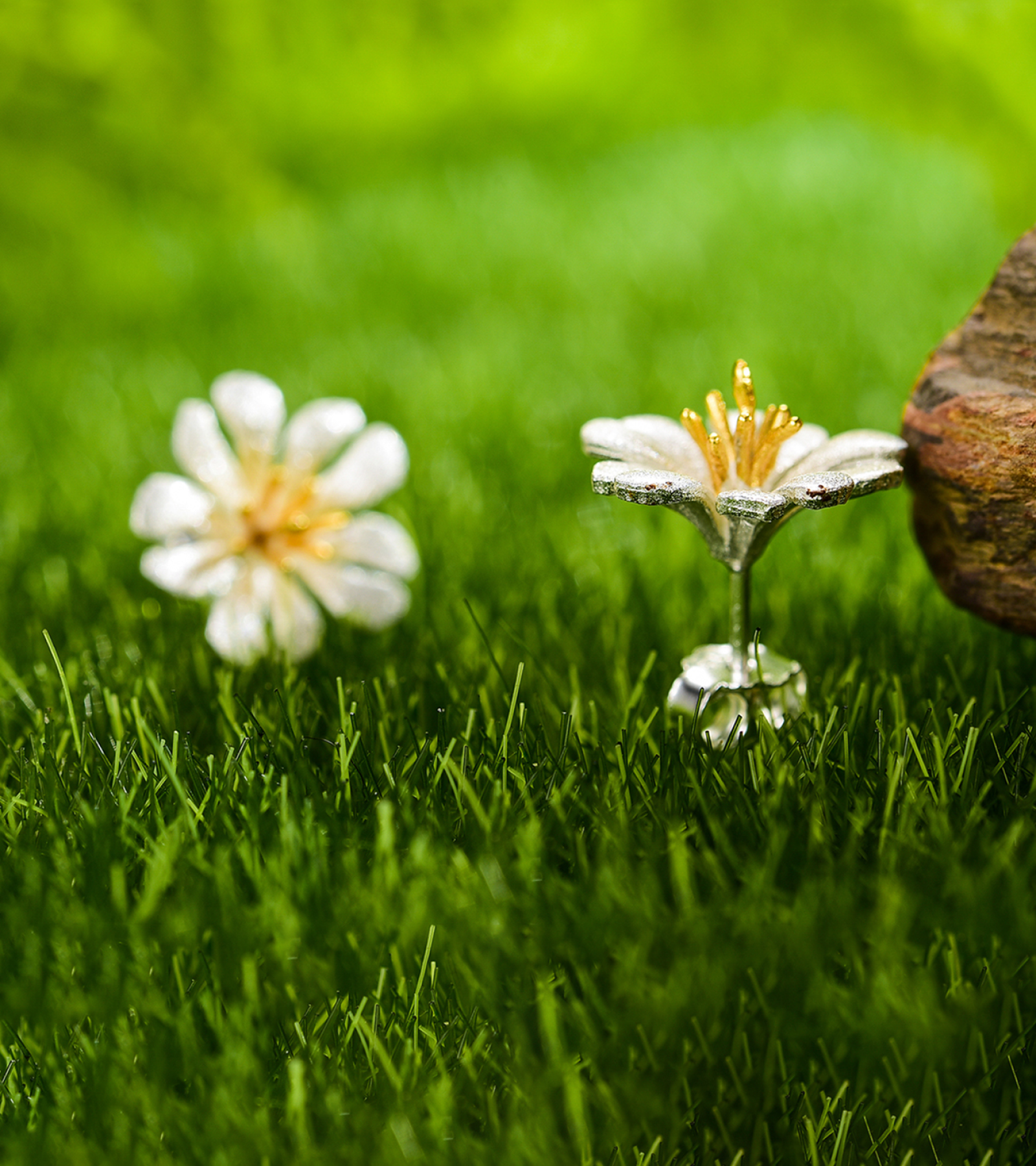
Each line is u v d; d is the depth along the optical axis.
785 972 0.13
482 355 0.22
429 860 0.14
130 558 0.16
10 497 0.18
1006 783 0.14
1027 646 0.15
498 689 0.15
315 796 0.14
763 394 0.19
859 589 0.16
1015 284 0.14
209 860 0.14
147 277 0.26
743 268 0.27
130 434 0.19
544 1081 0.13
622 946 0.13
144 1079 0.13
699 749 0.14
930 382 0.14
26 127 0.26
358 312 0.26
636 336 0.23
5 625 0.16
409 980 0.14
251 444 0.15
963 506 0.14
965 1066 0.13
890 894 0.13
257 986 0.13
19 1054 0.13
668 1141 0.13
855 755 0.14
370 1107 0.13
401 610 0.15
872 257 0.28
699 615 0.16
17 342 0.24
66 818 0.14
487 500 0.17
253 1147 0.13
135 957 0.13
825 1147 0.13
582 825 0.14
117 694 0.15
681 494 0.13
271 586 0.15
